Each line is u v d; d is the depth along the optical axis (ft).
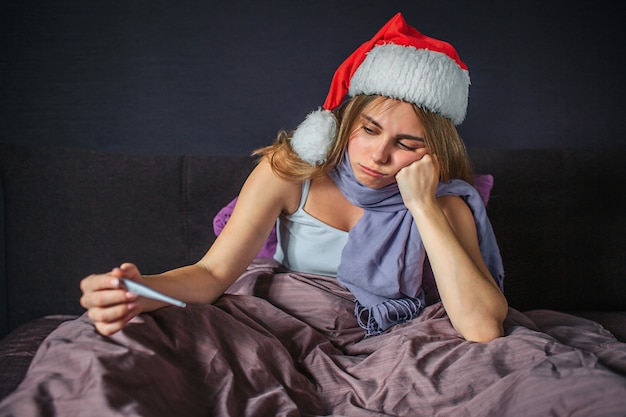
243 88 6.89
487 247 4.83
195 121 6.88
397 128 4.16
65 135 6.79
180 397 2.96
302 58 6.90
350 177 4.53
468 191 4.71
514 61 7.02
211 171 6.20
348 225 4.74
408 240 4.53
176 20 6.80
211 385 3.16
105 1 6.73
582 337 4.37
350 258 4.51
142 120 6.84
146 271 6.01
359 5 6.89
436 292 4.78
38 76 6.72
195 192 6.15
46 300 5.86
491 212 6.35
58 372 2.77
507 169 6.39
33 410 2.52
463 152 4.67
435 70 4.20
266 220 4.42
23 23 6.68
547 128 7.10
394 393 3.41
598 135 7.11
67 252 5.88
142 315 3.17
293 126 6.94
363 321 4.48
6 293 6.17
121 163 6.06
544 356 3.38
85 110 6.79
